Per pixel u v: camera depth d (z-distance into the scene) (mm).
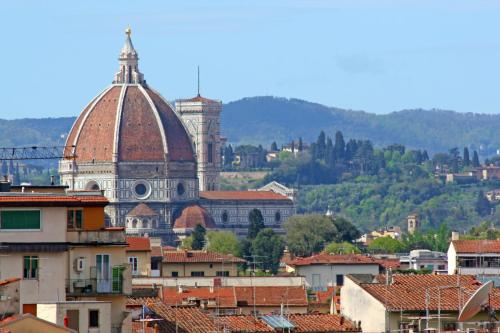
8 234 196875
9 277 196500
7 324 177125
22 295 195000
